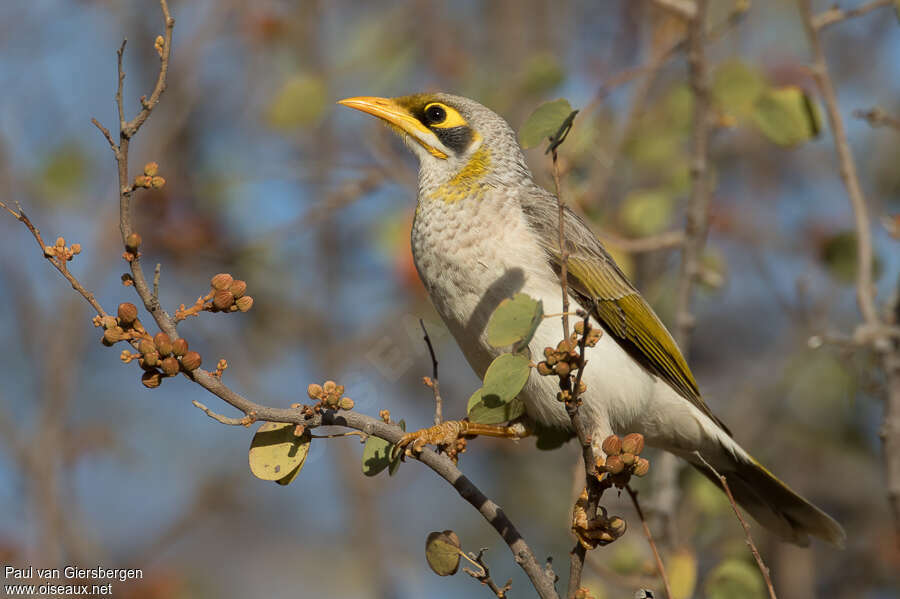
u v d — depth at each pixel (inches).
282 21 527.5
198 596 521.7
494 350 316.8
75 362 483.5
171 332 220.4
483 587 517.3
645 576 365.1
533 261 320.8
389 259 497.7
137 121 212.4
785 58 528.4
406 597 525.7
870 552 498.6
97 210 519.2
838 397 514.0
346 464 515.5
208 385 223.6
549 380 310.5
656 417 338.6
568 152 422.3
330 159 526.9
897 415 352.5
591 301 329.7
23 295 503.2
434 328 505.7
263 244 513.3
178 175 526.9
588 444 238.1
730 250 554.6
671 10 397.4
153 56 536.7
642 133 465.7
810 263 489.4
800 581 465.4
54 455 457.4
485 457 552.7
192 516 530.3
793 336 539.2
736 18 418.9
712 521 422.0
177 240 510.0
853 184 366.3
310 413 235.0
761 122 405.4
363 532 506.6
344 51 530.0
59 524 446.3
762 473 342.0
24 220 211.9
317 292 538.0
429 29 543.5
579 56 557.9
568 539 515.8
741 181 539.5
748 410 522.3
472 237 324.2
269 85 544.7
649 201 452.1
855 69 550.3
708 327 572.7
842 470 519.8
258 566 554.6
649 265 468.8
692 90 396.8
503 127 351.6
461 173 339.3
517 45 559.8
